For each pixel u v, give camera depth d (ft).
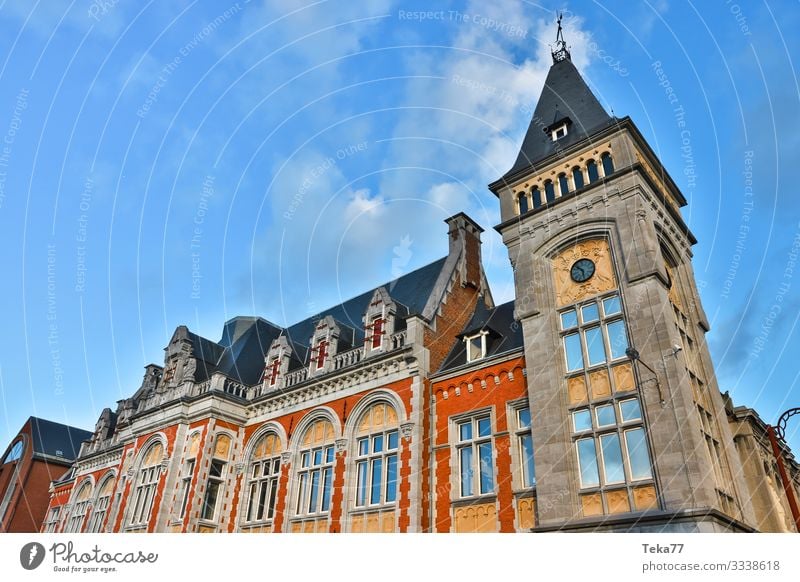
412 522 66.64
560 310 66.39
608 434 56.65
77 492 131.13
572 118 79.41
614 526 51.13
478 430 69.62
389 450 75.15
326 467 81.51
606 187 67.51
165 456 93.40
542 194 74.18
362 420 80.69
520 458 64.39
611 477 54.60
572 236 68.49
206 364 108.88
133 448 103.19
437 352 81.10
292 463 84.89
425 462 71.20
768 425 67.00
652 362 56.08
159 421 98.99
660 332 56.59
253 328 119.55
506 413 66.85
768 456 75.92
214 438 91.71
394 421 76.74
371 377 81.76
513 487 62.39
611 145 69.72
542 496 57.06
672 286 69.21
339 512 75.00
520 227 73.67
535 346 65.31
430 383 76.74
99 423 139.54
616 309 61.82
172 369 108.27
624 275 62.23
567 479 56.13
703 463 50.37
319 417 86.22
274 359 100.42
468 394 71.97
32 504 155.63
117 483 102.94
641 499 51.70
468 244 98.63
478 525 63.36
